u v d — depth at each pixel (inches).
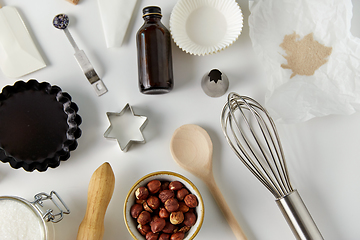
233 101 20.0
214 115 20.2
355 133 20.2
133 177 19.9
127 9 20.1
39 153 19.6
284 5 20.0
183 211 17.8
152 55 18.6
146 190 17.6
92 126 20.1
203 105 20.3
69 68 20.4
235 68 20.4
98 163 20.0
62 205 19.7
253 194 19.9
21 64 20.0
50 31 20.4
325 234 19.8
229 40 19.6
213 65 20.4
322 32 20.0
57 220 18.8
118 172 19.9
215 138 20.2
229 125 20.2
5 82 20.3
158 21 19.0
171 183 17.8
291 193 17.7
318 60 20.0
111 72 20.3
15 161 19.2
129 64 20.4
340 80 19.6
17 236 17.4
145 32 18.7
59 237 19.5
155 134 20.2
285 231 19.6
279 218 19.7
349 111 19.5
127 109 20.0
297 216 17.5
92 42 20.4
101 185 18.0
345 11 19.3
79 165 20.0
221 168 20.0
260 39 20.0
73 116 19.1
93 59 20.4
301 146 20.3
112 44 20.1
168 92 19.7
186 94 20.3
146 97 20.3
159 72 18.7
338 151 20.2
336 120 20.3
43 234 17.4
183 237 17.3
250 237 19.6
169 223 17.7
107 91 20.3
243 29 20.6
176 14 19.7
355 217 19.8
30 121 19.8
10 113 19.8
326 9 19.7
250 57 20.4
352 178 20.0
